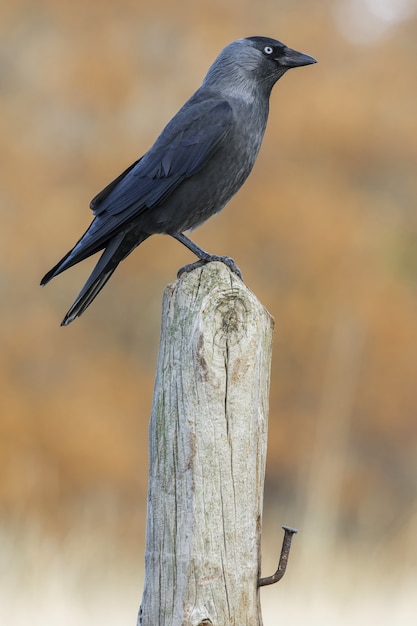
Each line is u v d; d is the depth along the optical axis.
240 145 6.02
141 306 17.81
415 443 16.91
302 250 16.73
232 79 6.20
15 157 17.81
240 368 3.69
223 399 3.68
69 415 15.88
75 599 7.80
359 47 19.23
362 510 16.48
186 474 3.67
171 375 3.76
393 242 17.80
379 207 18.03
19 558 8.13
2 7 19.78
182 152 5.89
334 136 17.50
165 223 5.98
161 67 19.45
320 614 7.96
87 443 15.58
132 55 19.36
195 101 6.14
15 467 14.98
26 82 19.17
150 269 17.53
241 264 16.98
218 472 3.66
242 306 3.73
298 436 16.19
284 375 16.56
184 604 3.63
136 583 9.09
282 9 20.08
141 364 17.64
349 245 16.92
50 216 17.41
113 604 8.19
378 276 17.08
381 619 7.95
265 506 16.72
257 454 3.72
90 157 18.12
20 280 17.25
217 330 3.70
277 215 16.86
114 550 9.23
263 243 16.95
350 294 16.69
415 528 9.79
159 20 19.58
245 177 6.15
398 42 19.31
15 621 7.20
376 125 17.92
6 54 19.44
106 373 17.08
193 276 3.86
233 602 3.64
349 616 7.95
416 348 16.73
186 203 5.95
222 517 3.65
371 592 8.72
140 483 15.95
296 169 17.59
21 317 16.98
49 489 14.97
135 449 16.28
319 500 11.37
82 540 8.91
